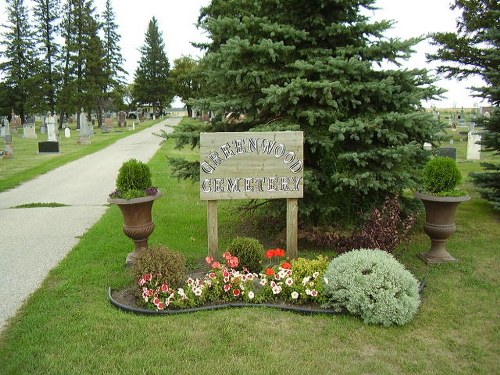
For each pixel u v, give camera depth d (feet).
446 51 32.71
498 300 14.92
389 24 18.57
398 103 18.49
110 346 11.73
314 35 19.79
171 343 11.90
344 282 13.75
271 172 17.07
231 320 13.09
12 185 40.16
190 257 18.86
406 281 13.55
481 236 22.20
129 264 18.02
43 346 11.75
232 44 17.48
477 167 47.67
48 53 155.33
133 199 16.79
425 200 17.93
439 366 11.19
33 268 18.45
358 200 20.18
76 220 27.12
